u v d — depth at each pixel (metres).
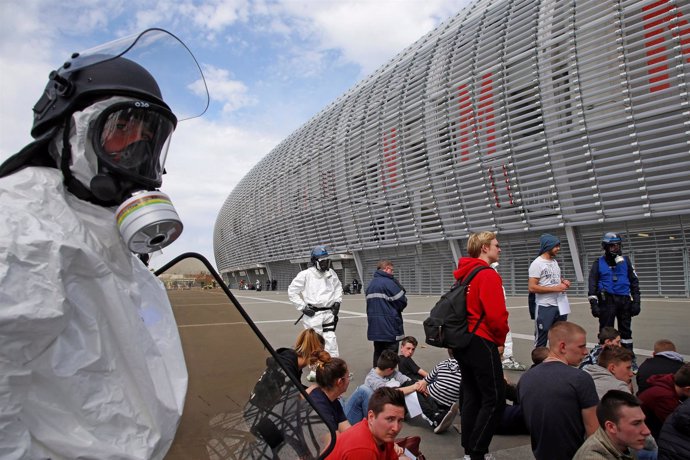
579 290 18.34
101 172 0.99
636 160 15.66
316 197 33.41
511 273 21.00
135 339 0.94
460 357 3.53
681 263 16.25
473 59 21.16
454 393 4.50
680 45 14.33
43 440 0.79
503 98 19.45
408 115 24.45
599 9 16.36
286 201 38.72
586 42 16.69
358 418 4.53
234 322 1.32
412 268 26.48
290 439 1.21
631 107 15.41
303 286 6.86
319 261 6.90
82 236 0.94
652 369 4.18
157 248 1.04
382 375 4.76
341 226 30.69
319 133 34.72
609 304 6.57
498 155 19.48
